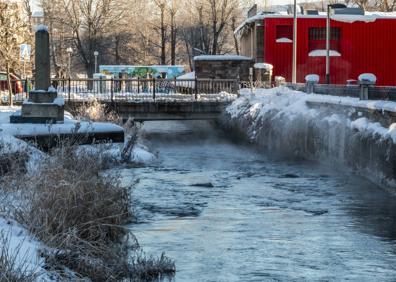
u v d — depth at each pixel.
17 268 7.82
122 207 12.89
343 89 24.50
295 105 28.55
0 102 35.22
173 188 18.31
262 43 48.56
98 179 12.09
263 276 10.28
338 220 14.51
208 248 11.83
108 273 9.46
